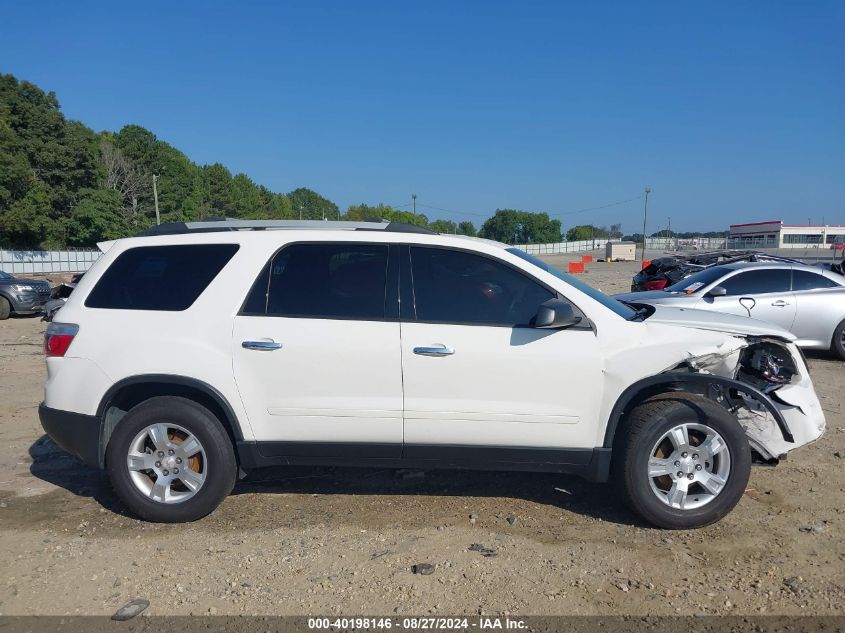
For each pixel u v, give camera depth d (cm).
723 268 1014
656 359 416
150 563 390
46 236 6328
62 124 6638
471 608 340
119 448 433
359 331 425
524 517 447
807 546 403
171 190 9119
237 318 433
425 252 443
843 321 976
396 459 436
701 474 423
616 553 396
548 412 422
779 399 461
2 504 476
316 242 446
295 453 436
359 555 396
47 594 357
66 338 447
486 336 422
